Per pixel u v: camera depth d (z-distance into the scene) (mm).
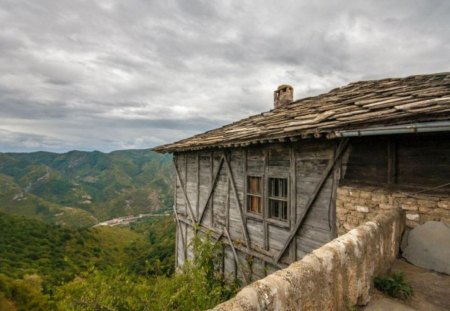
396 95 5949
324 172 5969
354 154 5453
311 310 2365
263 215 7793
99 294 4934
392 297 3270
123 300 5004
